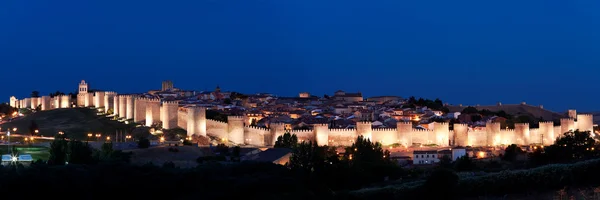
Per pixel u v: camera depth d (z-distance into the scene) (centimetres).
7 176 10975
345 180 15050
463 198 11838
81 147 15100
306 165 14725
